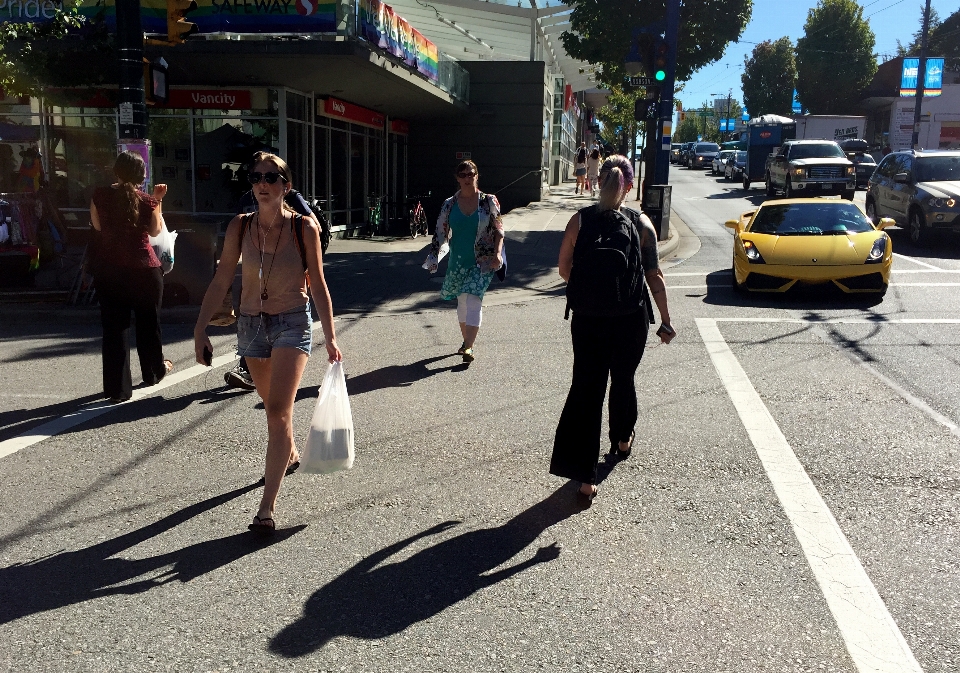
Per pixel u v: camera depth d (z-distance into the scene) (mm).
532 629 3289
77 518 4340
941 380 6906
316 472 4340
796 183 27078
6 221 10414
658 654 3119
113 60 14008
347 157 20922
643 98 16297
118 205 6168
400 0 21922
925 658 3084
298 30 13758
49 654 3113
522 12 23359
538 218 20703
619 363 4848
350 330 9281
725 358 7703
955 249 15883
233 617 3379
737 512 4391
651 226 4812
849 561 3848
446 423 5914
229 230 4320
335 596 3549
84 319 9609
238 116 17250
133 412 6164
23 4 13930
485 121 25922
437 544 4047
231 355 8008
